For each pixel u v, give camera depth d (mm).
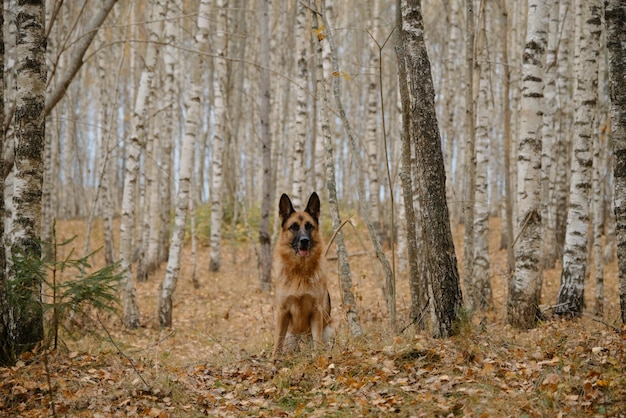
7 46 12297
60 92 10008
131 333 10477
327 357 6555
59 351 6586
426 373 5762
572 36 17625
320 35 8031
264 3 15836
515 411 4758
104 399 5496
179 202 12047
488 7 23531
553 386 4977
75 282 6344
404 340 6559
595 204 12031
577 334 6859
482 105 12578
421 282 7586
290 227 7402
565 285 9500
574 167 9664
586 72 9727
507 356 6109
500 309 10734
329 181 8109
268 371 6617
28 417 5039
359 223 24344
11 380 5531
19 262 6113
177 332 11078
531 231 8336
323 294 7477
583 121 9695
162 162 21750
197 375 6527
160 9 14109
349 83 31969
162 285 11797
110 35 25375
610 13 5738
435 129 6484
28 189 6609
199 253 24438
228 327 11664
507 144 11906
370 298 13352
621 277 5918
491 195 33500
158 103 24734
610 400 4691
